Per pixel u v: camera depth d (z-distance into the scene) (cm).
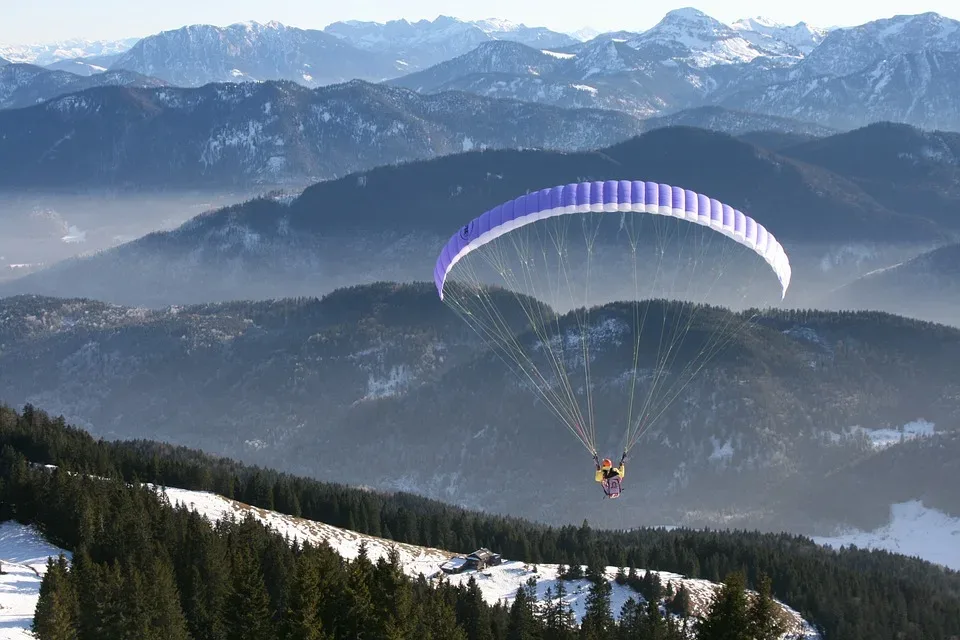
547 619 9425
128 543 9225
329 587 7256
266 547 9456
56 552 9919
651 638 9112
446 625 7762
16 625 7756
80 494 10281
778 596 12681
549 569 11819
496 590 11081
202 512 12469
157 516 10094
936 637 12300
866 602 12456
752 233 7106
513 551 13050
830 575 13000
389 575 7419
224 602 7681
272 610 8338
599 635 9081
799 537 16825
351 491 15300
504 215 7106
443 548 13638
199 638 8169
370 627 7100
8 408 14900
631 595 11088
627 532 16088
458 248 7256
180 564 8944
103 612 7519
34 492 10681
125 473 13825
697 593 11475
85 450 13675
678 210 6994
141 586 7694
